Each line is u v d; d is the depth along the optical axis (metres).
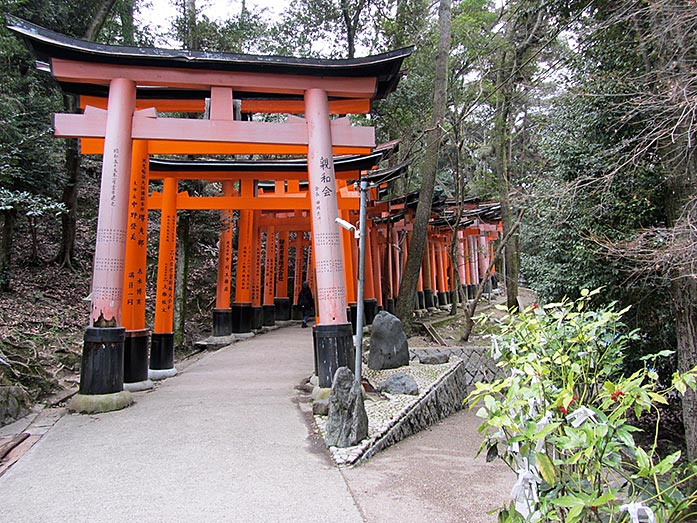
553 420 2.00
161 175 9.05
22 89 10.24
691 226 3.46
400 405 5.97
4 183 9.03
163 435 4.66
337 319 6.01
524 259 8.33
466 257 15.92
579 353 2.55
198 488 3.49
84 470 3.80
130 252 6.98
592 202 5.89
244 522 3.00
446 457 4.78
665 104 3.98
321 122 6.29
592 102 5.96
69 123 5.92
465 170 14.31
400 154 14.39
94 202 17.03
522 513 2.08
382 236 14.68
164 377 7.90
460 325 12.73
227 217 11.98
